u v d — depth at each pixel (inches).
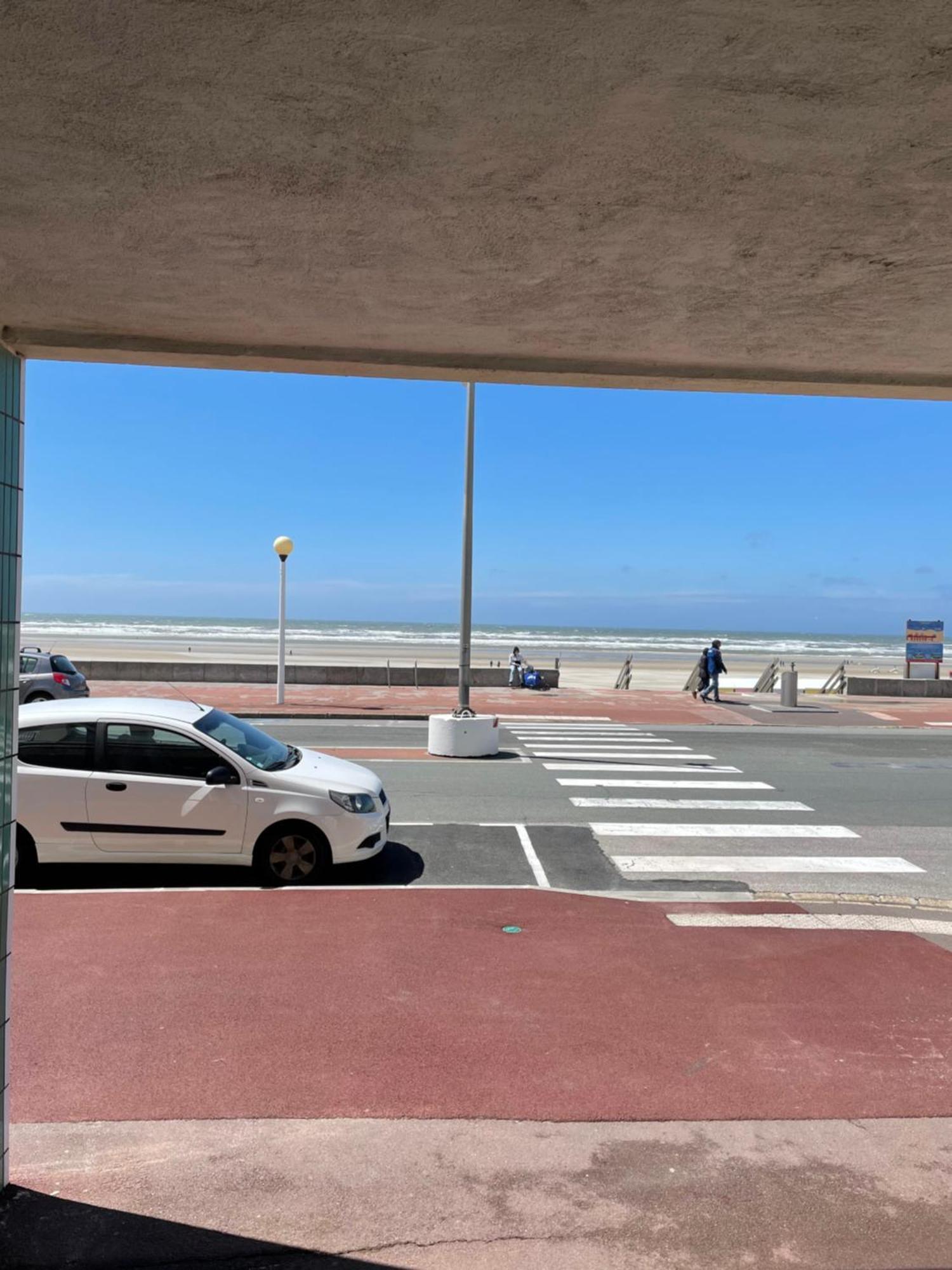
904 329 129.0
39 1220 123.3
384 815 319.3
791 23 68.7
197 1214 125.3
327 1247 119.3
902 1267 116.9
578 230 101.3
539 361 146.6
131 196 94.7
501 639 3853.3
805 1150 142.6
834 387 152.2
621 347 139.6
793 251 105.6
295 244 105.4
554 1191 131.3
